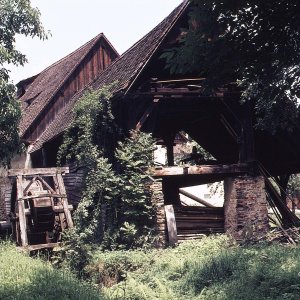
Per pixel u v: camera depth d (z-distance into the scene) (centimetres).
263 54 518
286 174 1642
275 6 484
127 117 1251
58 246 1224
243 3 488
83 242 1154
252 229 1198
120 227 1180
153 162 1213
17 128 1727
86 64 2306
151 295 799
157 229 1185
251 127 1327
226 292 747
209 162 1797
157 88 1214
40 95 2555
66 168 1393
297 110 1011
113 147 1321
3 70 1698
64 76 2297
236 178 1291
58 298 695
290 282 707
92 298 734
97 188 1217
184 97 1238
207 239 1202
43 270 864
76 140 1451
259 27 502
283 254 905
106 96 1252
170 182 1711
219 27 516
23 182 1444
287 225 1330
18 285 757
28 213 1381
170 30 1208
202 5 511
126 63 1488
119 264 1047
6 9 1697
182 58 541
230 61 530
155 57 1209
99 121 1301
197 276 862
